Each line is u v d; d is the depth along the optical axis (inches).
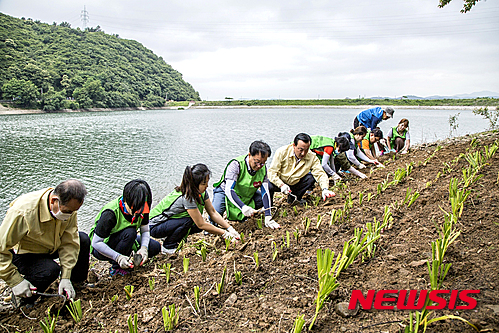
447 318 82.7
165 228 164.6
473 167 180.1
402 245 122.0
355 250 109.5
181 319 99.9
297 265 120.9
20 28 5064.0
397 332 81.4
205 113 2758.4
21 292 114.1
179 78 6988.2
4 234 107.5
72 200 105.4
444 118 1483.8
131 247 144.3
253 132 940.0
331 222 150.6
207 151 605.3
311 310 95.6
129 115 2427.4
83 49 4977.9
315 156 202.7
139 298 118.3
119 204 137.0
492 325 77.5
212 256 147.4
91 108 3651.6
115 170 450.6
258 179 180.1
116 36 7037.4
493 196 141.1
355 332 84.2
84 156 562.3
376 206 165.6
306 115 2085.4
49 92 3223.4
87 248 136.3
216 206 193.9
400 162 271.6
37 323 111.2
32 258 122.9
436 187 171.0
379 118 318.3
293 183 204.1
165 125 1285.7
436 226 128.6
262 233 163.9
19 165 486.9
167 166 474.9
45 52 4586.6
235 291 110.7
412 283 99.3
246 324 94.0
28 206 110.9
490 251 106.6
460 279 96.7
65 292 121.6
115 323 105.7
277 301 102.6
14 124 1373.0
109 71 4557.1
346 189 219.5
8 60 3580.2
